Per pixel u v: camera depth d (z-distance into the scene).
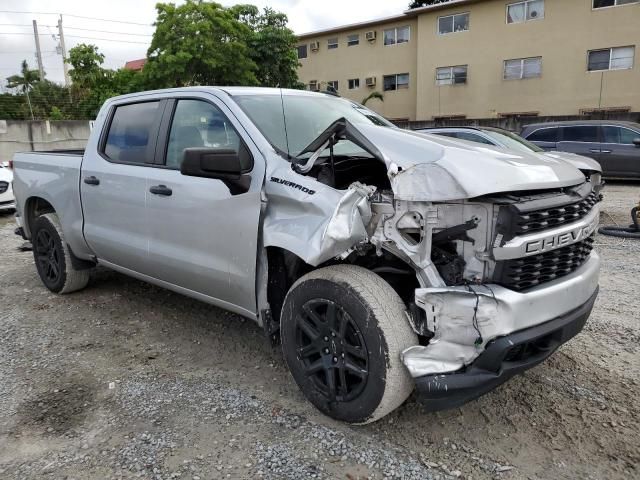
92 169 4.28
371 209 2.59
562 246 2.53
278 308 3.17
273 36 25.33
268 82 26.16
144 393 3.21
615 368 3.40
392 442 2.69
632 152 12.13
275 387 3.25
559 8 23.33
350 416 2.69
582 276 2.71
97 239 4.29
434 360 2.40
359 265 2.92
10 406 3.09
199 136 3.52
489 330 2.31
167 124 3.78
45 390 3.27
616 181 13.39
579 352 3.63
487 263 2.41
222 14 23.56
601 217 8.62
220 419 2.91
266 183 2.96
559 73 23.78
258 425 2.84
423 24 27.22
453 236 2.45
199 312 4.55
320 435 2.74
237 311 3.34
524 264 2.40
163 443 2.70
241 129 3.24
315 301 2.75
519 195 2.46
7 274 5.91
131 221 3.90
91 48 28.08
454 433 2.76
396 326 2.48
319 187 2.74
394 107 29.66
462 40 26.12
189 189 3.39
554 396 3.09
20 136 18.44
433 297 2.39
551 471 2.46
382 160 2.61
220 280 3.29
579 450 2.60
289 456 2.58
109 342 3.97
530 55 24.36
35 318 4.50
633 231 7.36
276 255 3.05
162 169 3.69
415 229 2.49
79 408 3.06
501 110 25.59
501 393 3.13
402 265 2.82
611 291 4.89
